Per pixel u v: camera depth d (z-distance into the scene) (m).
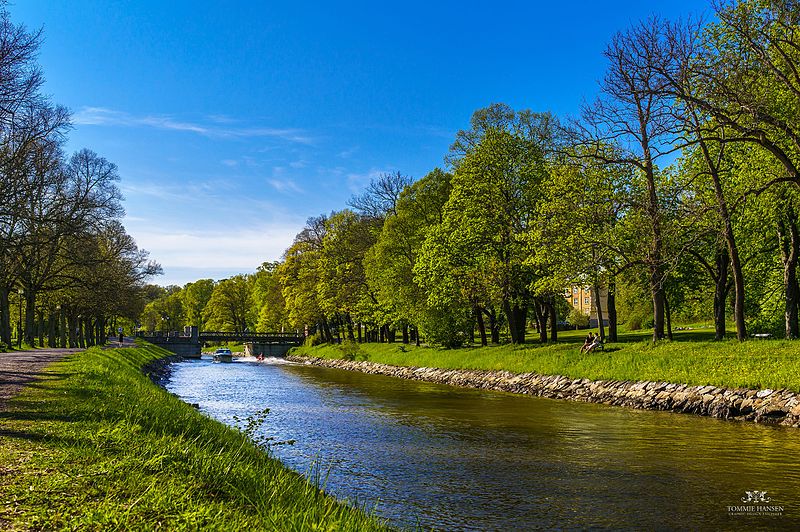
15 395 15.09
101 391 16.66
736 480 12.02
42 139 33.94
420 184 50.84
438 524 9.62
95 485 6.91
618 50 26.33
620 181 32.66
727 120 22.67
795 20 22.73
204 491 7.39
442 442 16.69
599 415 21.88
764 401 19.97
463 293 40.53
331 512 7.89
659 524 9.52
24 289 49.34
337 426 19.73
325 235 76.25
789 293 28.48
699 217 26.09
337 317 78.88
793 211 27.77
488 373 37.00
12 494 6.41
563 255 31.98
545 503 10.71
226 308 120.69
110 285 52.56
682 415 21.55
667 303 38.44
